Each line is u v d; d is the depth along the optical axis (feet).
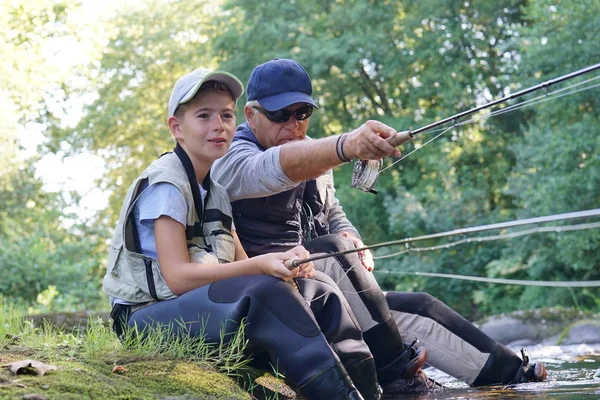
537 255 51.16
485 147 62.18
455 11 63.05
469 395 11.93
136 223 11.20
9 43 51.93
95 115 87.86
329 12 67.77
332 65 64.75
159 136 88.17
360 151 10.47
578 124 47.39
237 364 10.36
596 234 46.26
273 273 10.34
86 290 52.54
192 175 11.30
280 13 67.21
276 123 13.05
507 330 27.35
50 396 8.17
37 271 52.34
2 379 8.61
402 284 59.52
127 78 88.89
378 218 63.41
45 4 52.65
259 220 12.73
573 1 49.11
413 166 64.34
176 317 10.77
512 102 58.34
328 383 9.80
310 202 13.89
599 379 13.28
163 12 89.45
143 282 11.12
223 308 10.37
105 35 57.52
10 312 14.76
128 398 8.70
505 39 62.59
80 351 10.65
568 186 46.96
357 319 12.39
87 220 76.95
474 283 57.82
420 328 13.57
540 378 13.29
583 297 51.19
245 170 12.03
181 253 10.85
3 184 63.72
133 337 11.04
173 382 9.50
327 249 12.40
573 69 48.60
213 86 11.38
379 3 65.00
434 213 57.82
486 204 58.39
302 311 10.15
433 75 63.00
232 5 69.46
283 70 13.12
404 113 68.28
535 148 49.73
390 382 12.61
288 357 9.98
